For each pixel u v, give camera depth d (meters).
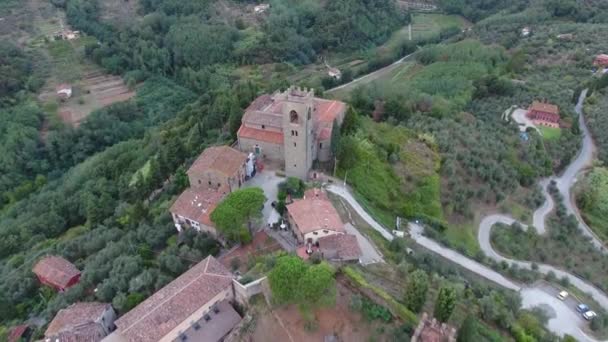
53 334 58.69
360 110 118.75
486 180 101.44
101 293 64.62
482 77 157.00
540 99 142.25
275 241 72.12
